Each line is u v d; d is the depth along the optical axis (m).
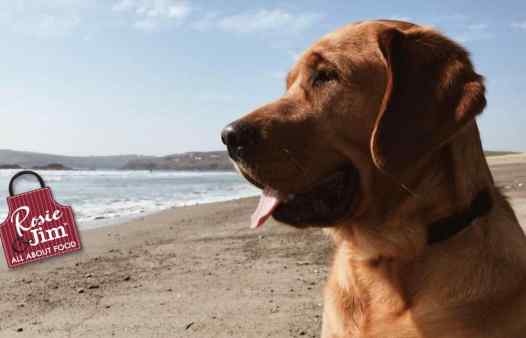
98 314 1.24
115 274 1.63
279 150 0.73
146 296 1.37
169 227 2.73
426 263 0.70
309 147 0.74
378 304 0.72
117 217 3.31
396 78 0.70
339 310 0.76
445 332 0.67
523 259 0.70
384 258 0.72
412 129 0.68
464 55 0.71
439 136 0.68
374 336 0.71
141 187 7.90
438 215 0.69
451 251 0.69
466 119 0.67
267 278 1.53
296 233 2.34
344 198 0.74
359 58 0.74
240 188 7.98
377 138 0.68
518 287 0.68
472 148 0.72
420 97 0.69
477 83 0.68
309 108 0.76
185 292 1.40
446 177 0.70
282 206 0.75
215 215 3.29
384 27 0.75
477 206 0.70
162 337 1.09
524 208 2.32
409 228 0.71
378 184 0.72
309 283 1.46
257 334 1.10
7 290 1.45
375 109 0.73
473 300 0.67
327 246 1.99
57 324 1.18
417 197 0.70
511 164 10.21
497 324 0.66
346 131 0.74
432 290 0.69
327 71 0.75
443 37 0.72
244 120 0.74
